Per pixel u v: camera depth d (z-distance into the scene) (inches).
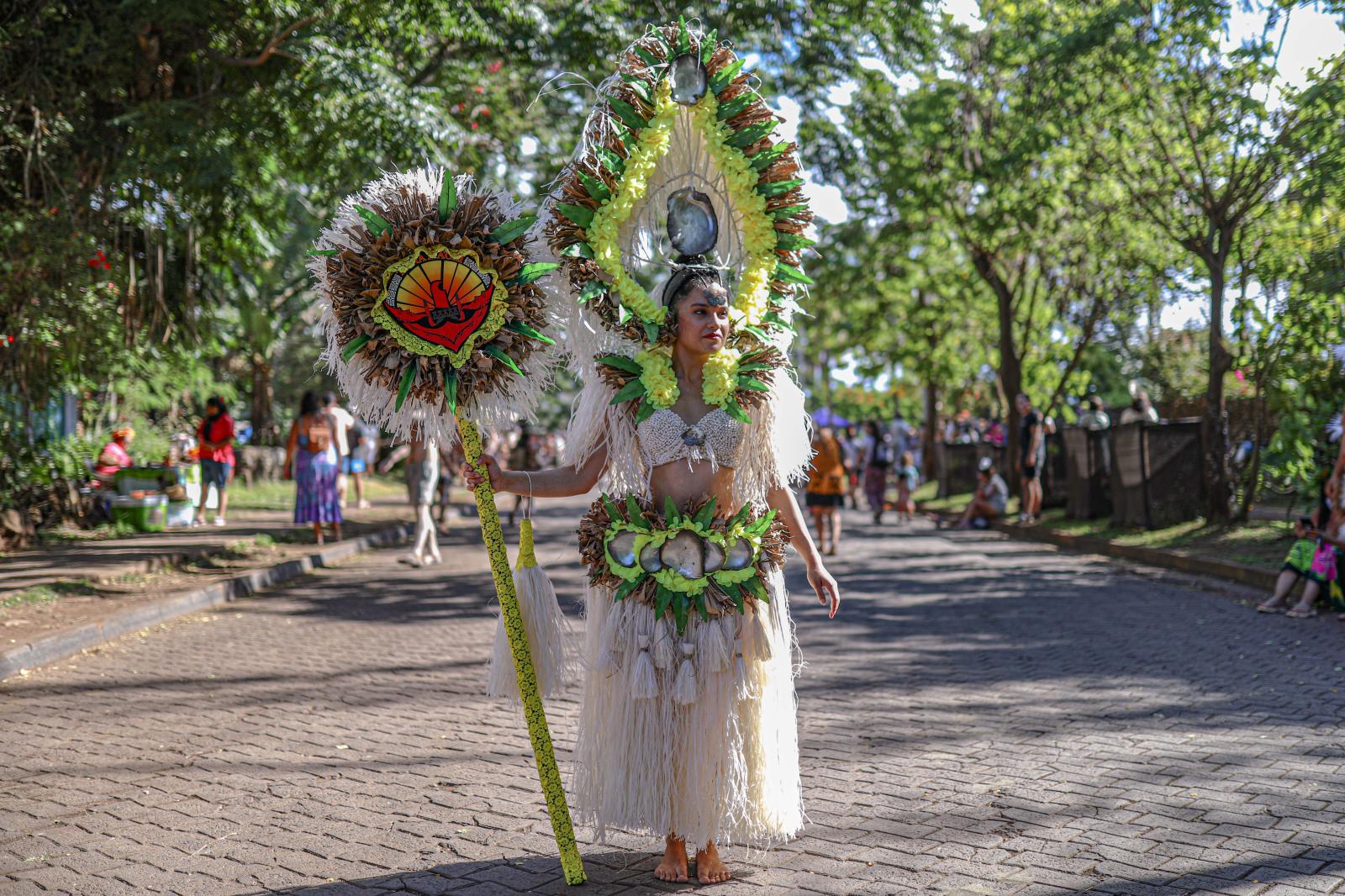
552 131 550.0
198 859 149.1
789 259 150.9
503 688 142.7
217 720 227.5
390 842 154.9
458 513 884.6
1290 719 217.9
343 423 581.6
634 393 138.3
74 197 487.2
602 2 490.6
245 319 884.0
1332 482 345.4
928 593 416.2
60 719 228.4
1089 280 753.6
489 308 140.1
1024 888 135.4
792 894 134.3
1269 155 491.8
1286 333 485.7
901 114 664.4
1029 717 222.7
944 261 976.3
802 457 145.9
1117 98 550.0
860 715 226.1
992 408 1339.8
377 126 438.0
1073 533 614.2
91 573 410.6
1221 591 411.5
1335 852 145.5
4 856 150.7
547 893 135.9
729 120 148.6
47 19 464.1
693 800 134.6
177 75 513.0
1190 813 162.4
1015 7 590.2
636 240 148.8
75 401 647.8
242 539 556.7
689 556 135.5
